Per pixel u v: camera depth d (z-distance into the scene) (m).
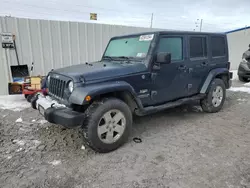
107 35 7.39
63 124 2.61
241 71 8.55
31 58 6.14
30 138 3.37
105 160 2.75
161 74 3.58
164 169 2.54
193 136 3.50
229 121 4.21
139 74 3.28
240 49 12.43
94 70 3.03
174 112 4.81
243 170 2.50
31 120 4.14
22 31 5.86
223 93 4.84
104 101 2.87
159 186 2.22
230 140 3.33
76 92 2.71
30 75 6.13
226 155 2.86
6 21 5.58
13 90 5.31
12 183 2.27
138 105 3.25
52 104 3.02
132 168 2.56
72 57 6.85
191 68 4.09
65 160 2.75
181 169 2.53
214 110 4.71
